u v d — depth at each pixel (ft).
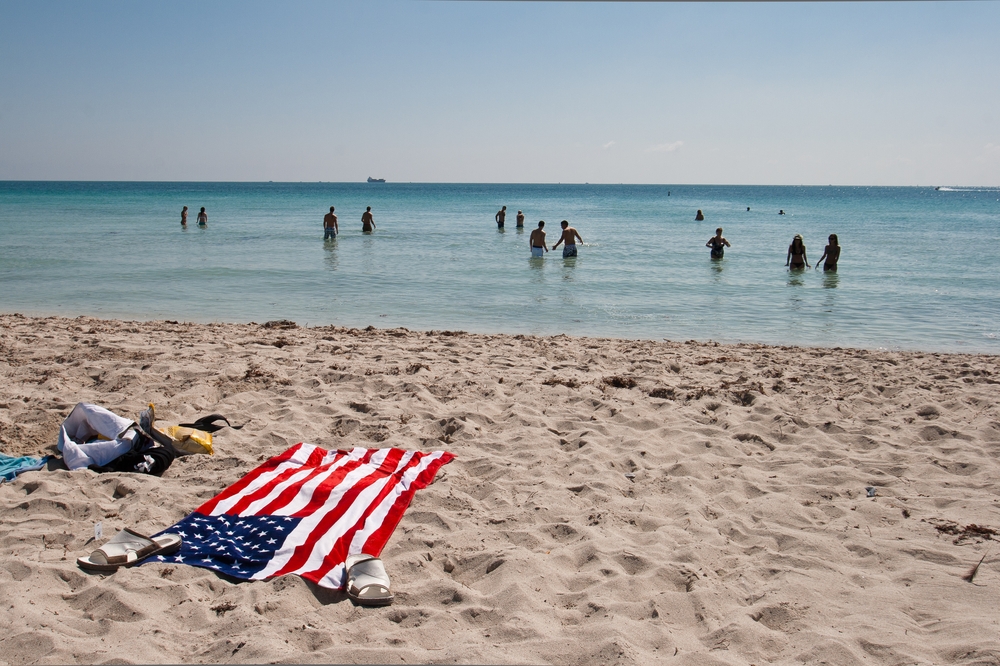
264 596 11.27
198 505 14.66
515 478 16.46
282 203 206.08
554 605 11.39
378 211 162.09
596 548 13.16
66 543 12.99
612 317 40.86
